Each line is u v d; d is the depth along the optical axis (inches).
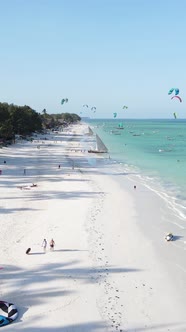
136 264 949.2
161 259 983.6
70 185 1856.5
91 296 788.0
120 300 778.8
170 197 1624.0
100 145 3998.5
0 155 2883.9
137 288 829.2
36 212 1362.0
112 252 1016.9
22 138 4510.3
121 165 2613.2
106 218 1315.2
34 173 2164.1
